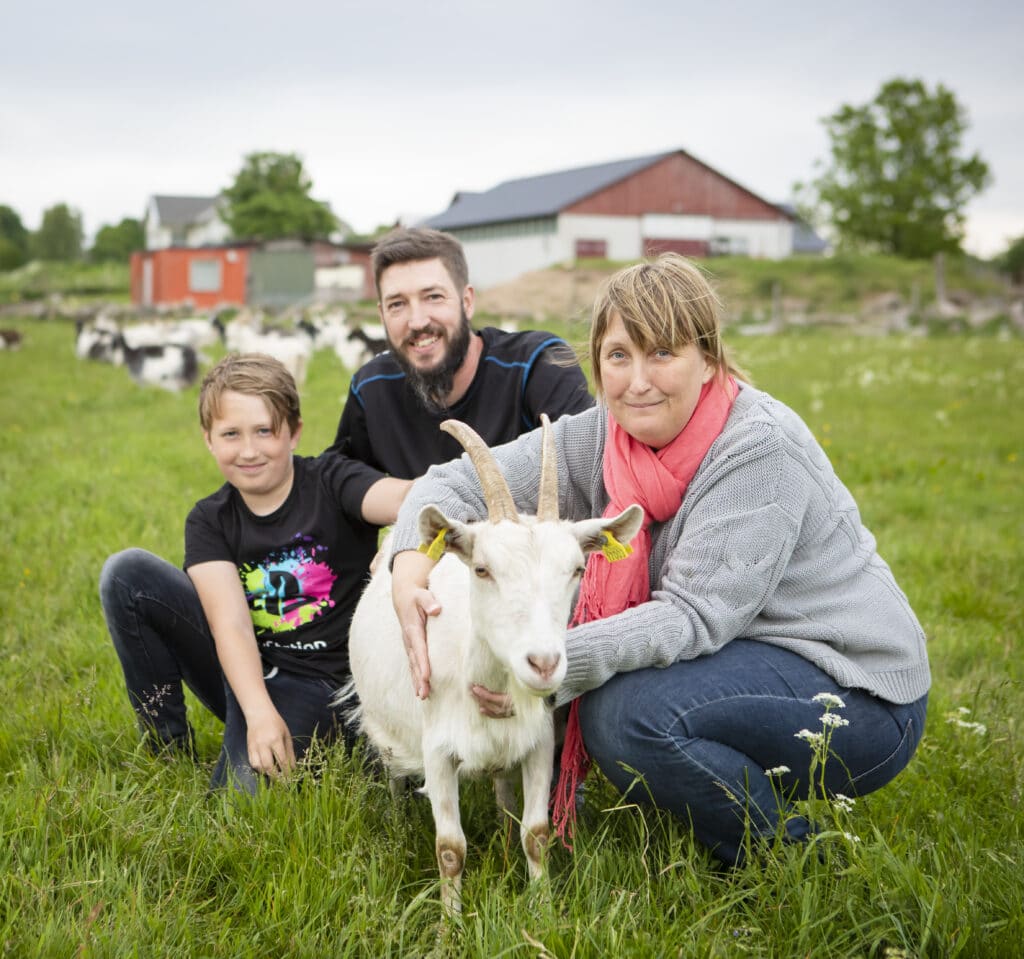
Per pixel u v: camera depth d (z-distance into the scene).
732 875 2.82
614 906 2.57
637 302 2.90
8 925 2.55
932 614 5.31
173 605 3.76
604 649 2.93
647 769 2.99
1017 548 6.60
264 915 2.67
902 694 3.09
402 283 3.87
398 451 4.21
